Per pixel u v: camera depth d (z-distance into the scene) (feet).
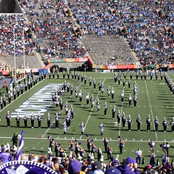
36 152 219.61
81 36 621.31
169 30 654.53
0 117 302.25
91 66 551.18
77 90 371.56
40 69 514.27
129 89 414.82
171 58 585.22
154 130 267.59
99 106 319.88
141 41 622.95
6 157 81.76
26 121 275.39
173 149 226.38
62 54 573.74
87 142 220.43
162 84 449.06
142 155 214.28
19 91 390.21
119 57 583.58
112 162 144.15
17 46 572.51
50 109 326.24
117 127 273.95
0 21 613.93
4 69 497.87
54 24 638.12
